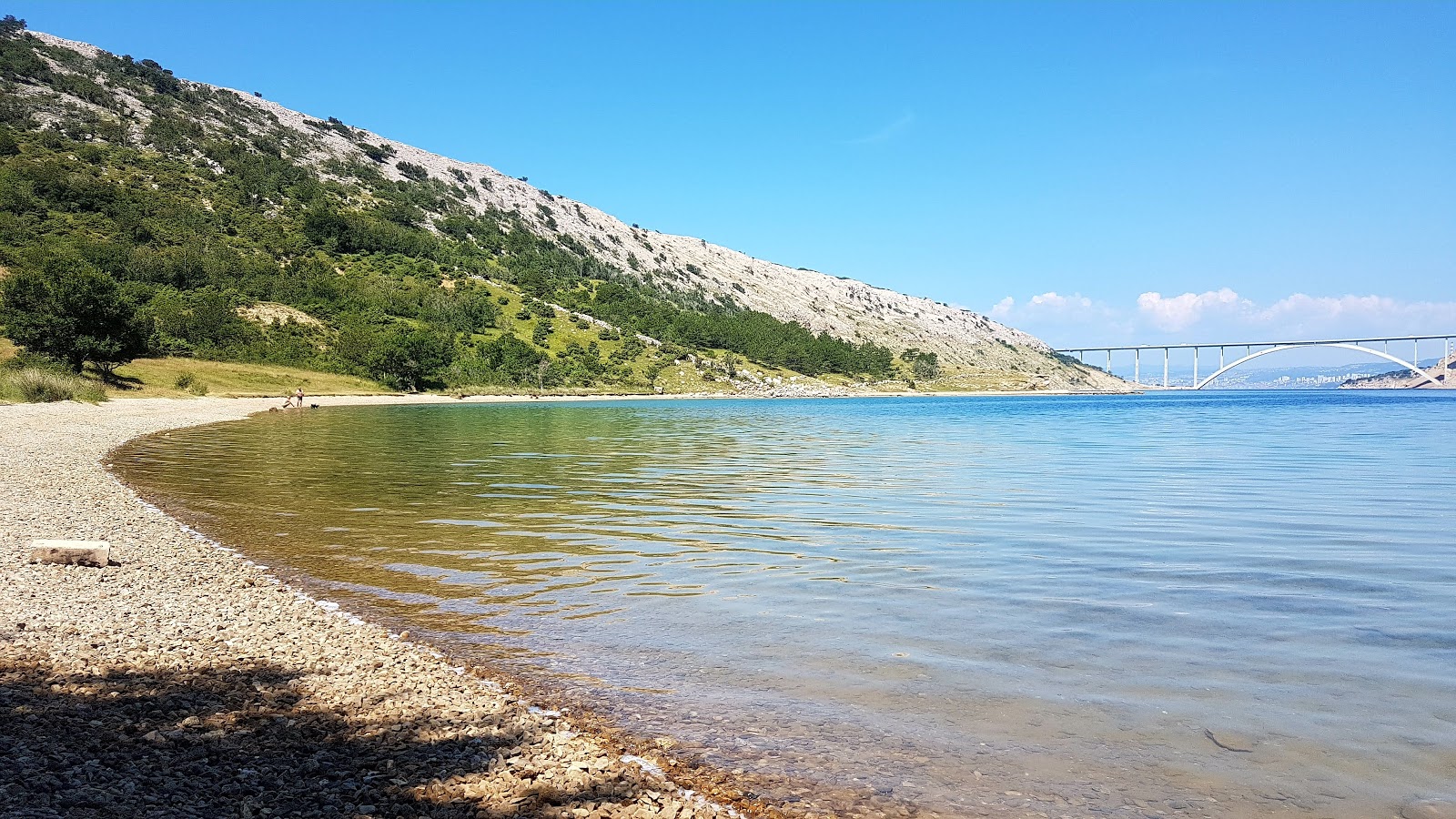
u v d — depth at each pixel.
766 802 6.47
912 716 8.22
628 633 10.91
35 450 32.03
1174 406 127.62
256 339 123.75
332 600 12.52
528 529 18.75
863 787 6.75
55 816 5.45
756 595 12.95
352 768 6.67
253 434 47.84
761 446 44.66
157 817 5.61
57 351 73.62
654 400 147.75
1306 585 13.75
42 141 192.25
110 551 14.54
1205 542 17.48
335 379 118.12
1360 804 6.48
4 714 7.32
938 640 10.70
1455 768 7.11
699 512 21.34
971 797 6.60
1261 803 6.50
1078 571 14.79
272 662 9.34
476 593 12.98
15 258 122.62
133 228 154.62
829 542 17.36
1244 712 8.35
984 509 22.27
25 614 10.80
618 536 17.94
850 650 10.27
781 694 8.79
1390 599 12.86
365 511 21.02
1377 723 8.09
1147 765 7.16
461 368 143.00
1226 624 11.43
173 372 93.75
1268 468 33.47
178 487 24.95
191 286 141.12
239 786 6.20
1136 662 9.84
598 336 194.00
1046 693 8.84
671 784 6.74
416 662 9.52
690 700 8.62
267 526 18.77
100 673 8.65
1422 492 25.56
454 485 26.47
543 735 7.53
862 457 38.19
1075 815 6.30
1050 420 77.75
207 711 7.75
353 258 192.00
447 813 5.97
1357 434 55.28
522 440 47.66
